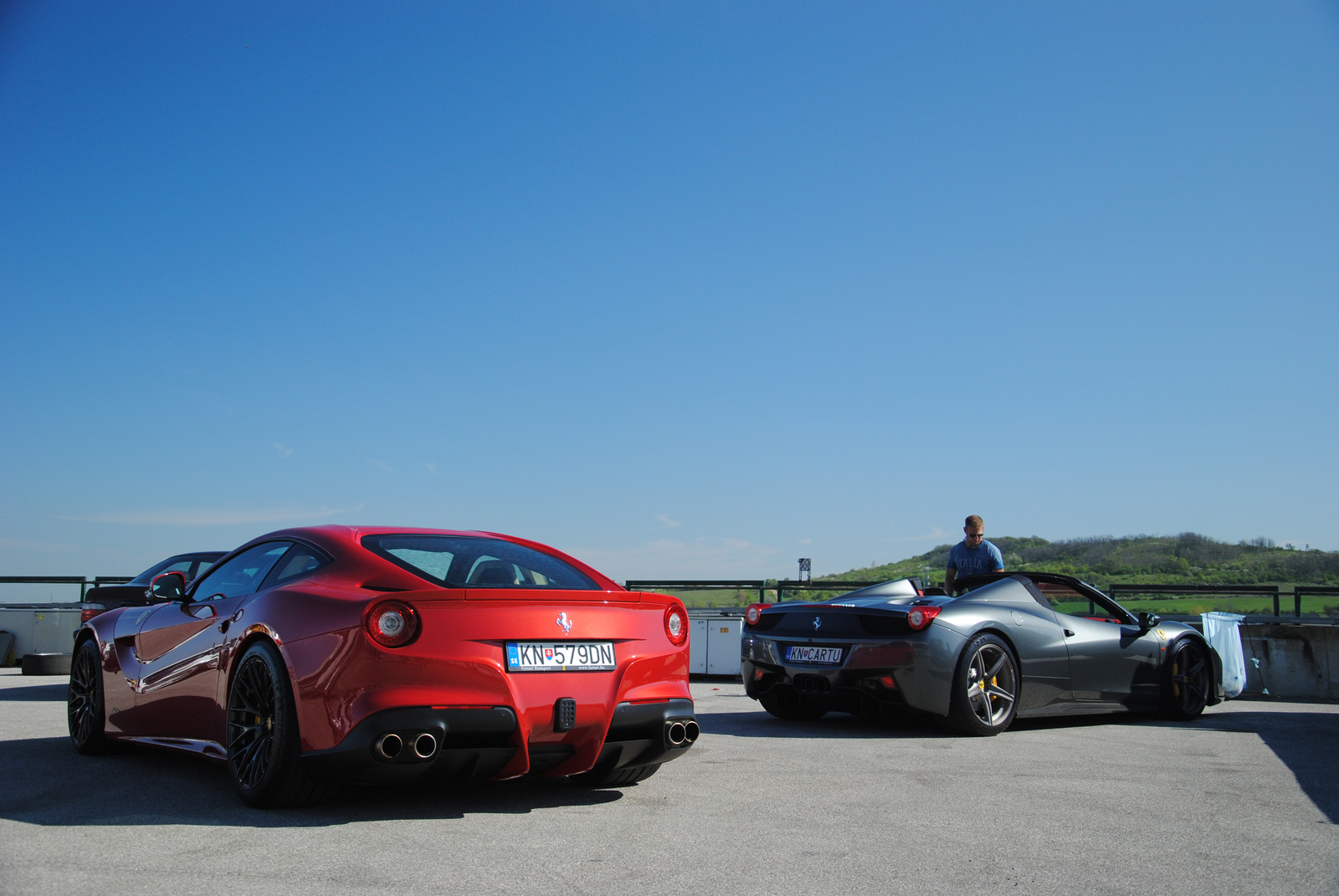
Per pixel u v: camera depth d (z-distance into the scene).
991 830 3.35
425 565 3.71
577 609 3.61
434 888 2.55
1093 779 4.38
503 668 3.38
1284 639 9.56
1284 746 5.55
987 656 5.98
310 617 3.43
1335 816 3.65
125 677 4.55
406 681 3.25
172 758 4.71
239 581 4.17
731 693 9.01
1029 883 2.73
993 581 6.59
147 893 2.43
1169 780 4.38
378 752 3.16
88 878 2.55
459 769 3.36
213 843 2.95
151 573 7.65
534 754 3.45
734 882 2.68
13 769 4.30
